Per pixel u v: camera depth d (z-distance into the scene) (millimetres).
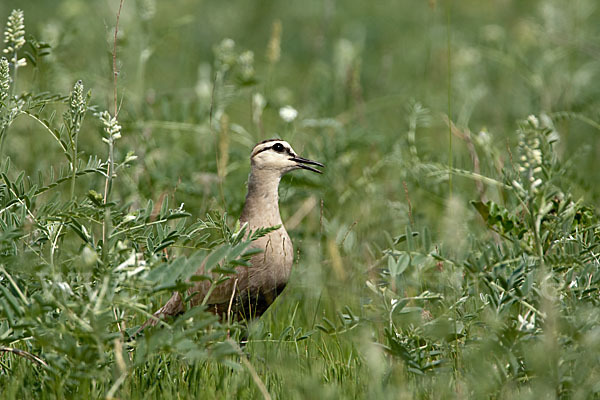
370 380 8461
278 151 11523
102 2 21062
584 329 7770
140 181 13875
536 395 7555
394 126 19500
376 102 20406
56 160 14547
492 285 8281
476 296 8984
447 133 18484
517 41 21391
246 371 8812
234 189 14398
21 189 9109
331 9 22703
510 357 7836
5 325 8383
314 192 14469
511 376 7836
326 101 18156
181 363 9039
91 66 17625
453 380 8266
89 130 15648
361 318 8828
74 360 7609
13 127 15430
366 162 16312
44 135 15766
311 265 12406
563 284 8156
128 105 14547
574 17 19375
